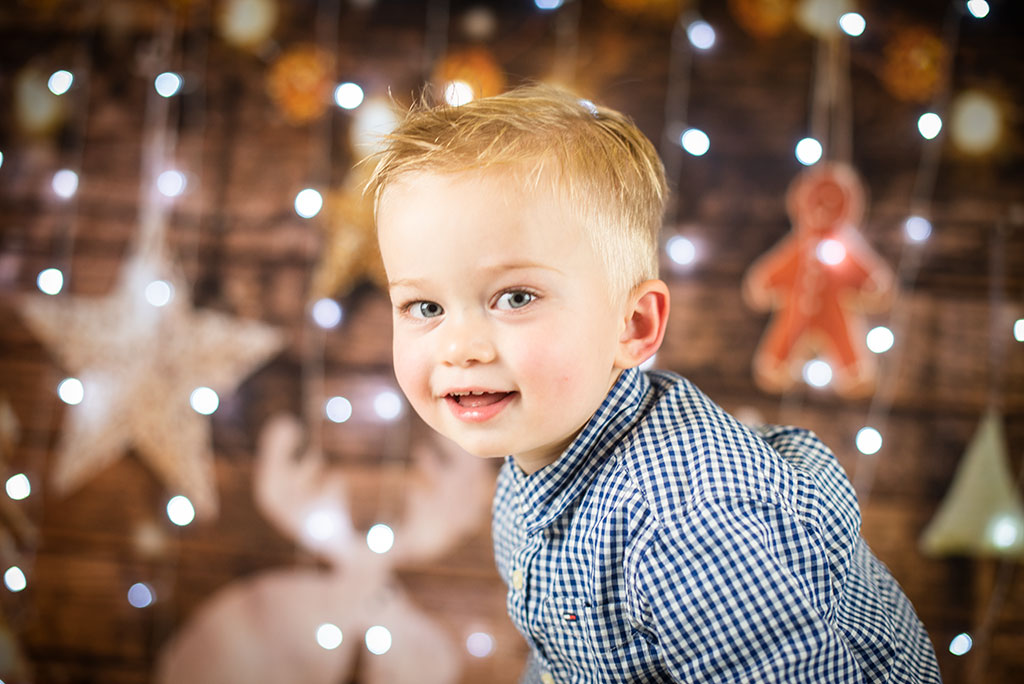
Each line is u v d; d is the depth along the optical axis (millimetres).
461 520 1699
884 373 1601
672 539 681
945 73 1562
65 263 1713
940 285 1584
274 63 1657
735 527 667
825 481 793
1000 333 1582
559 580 789
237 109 1673
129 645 1745
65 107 1697
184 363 1710
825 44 1573
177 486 1723
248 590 1733
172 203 1693
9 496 1736
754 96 1591
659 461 740
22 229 1712
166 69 1678
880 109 1575
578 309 720
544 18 1610
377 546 1693
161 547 1737
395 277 738
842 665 662
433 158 720
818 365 1602
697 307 1619
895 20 1564
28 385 1726
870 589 826
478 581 1704
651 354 808
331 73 1646
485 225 689
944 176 1572
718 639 657
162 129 1686
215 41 1669
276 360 1696
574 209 728
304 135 1661
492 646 1703
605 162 780
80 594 1743
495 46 1617
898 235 1582
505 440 716
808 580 679
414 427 1695
